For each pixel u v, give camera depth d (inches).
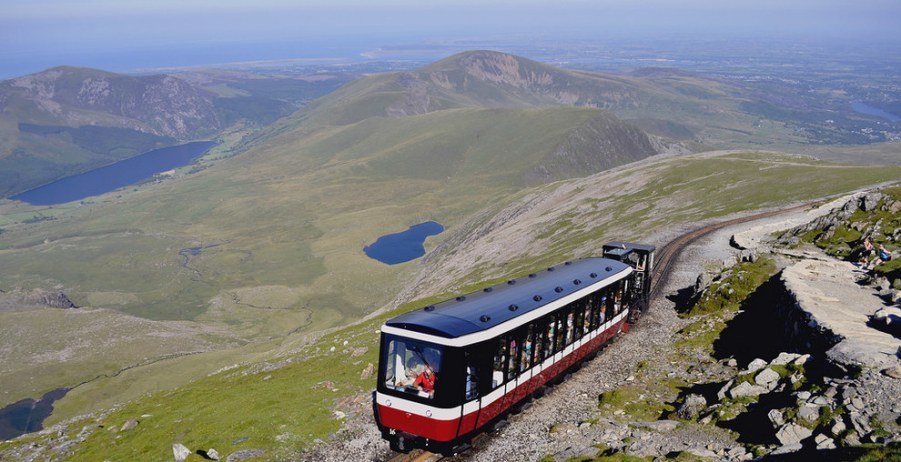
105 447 1857.8
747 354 1536.7
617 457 967.0
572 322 1444.4
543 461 1037.8
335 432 1322.6
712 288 2032.5
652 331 1868.8
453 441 1091.3
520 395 1255.5
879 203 2477.9
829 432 866.1
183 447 1342.3
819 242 2480.3
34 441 2317.9
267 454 1234.6
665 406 1269.7
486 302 1264.8
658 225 5152.6
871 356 1015.6
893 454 721.6
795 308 1417.3
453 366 1059.9
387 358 1128.8
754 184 6333.7
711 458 910.4
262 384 2204.7
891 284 1524.4
